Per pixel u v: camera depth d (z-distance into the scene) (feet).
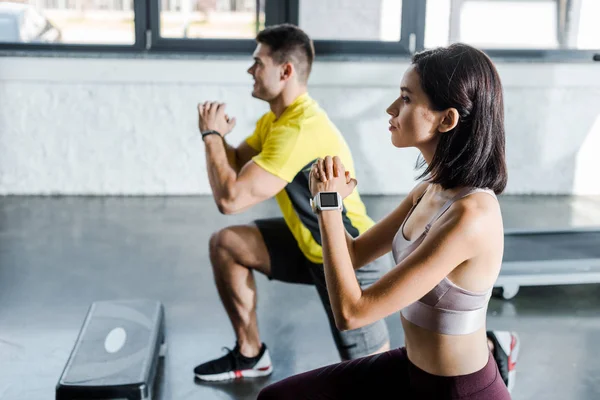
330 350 9.58
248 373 8.75
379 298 4.51
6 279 11.70
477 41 16.69
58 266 12.33
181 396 8.33
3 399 8.20
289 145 7.45
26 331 9.90
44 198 16.29
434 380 4.76
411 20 16.28
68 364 7.85
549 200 16.93
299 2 16.17
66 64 15.75
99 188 16.60
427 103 4.63
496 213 4.59
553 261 11.19
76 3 15.94
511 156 17.04
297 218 7.65
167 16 16.07
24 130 16.15
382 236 5.56
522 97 16.66
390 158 16.85
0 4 15.76
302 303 11.10
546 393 8.54
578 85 16.56
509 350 7.36
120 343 8.33
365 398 5.14
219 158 7.73
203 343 9.70
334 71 16.14
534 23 16.69
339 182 4.90
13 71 15.71
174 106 16.22
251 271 8.32
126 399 7.46
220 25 16.24
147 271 12.22
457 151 4.62
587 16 16.67
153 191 16.70
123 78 15.92
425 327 4.70
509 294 11.12
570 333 10.16
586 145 17.11
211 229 14.53
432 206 4.86
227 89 16.24
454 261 4.48
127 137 16.33
